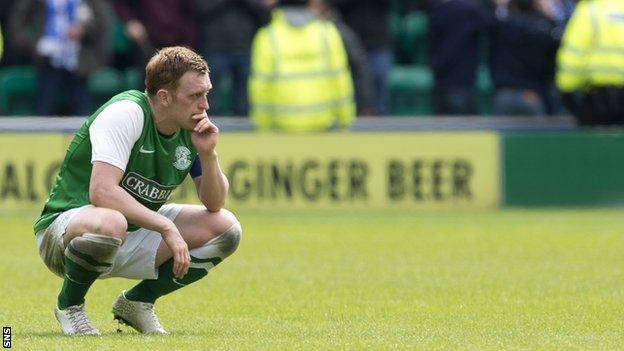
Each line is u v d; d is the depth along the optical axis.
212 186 21.17
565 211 53.41
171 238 20.45
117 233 20.34
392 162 53.00
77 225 20.41
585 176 54.56
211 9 56.62
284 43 52.66
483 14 58.78
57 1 57.31
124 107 20.55
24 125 52.97
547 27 58.19
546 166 54.38
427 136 53.25
